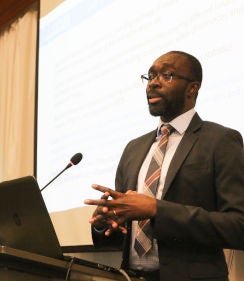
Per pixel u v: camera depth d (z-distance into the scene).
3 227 2.31
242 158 2.41
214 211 2.40
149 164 2.72
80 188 4.49
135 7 4.32
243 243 2.24
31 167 5.73
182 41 3.72
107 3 4.71
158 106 2.77
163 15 3.97
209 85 3.38
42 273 2.06
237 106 3.16
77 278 2.21
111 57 4.49
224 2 3.42
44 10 5.64
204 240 2.23
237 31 3.27
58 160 4.90
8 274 2.02
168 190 2.43
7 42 6.58
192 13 3.68
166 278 2.27
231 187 2.32
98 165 4.34
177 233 2.23
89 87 4.70
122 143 4.12
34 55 6.02
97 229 2.53
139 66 4.13
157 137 2.88
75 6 5.18
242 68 3.18
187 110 2.81
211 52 3.43
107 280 2.26
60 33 5.31
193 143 2.53
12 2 6.22
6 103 6.38
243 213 2.24
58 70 5.22
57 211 4.73
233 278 3.02
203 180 2.39
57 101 5.12
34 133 5.34
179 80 2.78
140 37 4.19
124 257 2.56
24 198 2.18
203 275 2.24
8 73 6.41
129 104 4.14
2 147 6.24
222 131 2.51
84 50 4.90
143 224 2.54
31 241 2.22
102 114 4.44
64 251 4.46
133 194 2.26
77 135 4.71
